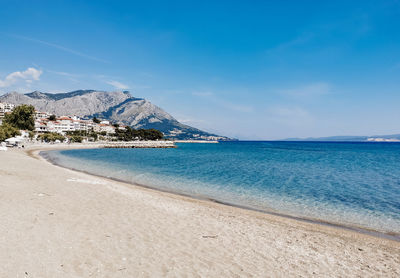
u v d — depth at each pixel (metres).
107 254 6.74
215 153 85.94
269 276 6.47
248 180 26.64
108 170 32.44
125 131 194.12
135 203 13.08
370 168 40.22
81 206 11.32
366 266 7.72
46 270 5.57
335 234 10.97
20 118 112.00
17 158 34.53
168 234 8.83
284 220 12.81
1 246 6.43
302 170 36.84
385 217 14.18
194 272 6.26
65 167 33.09
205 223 10.70
